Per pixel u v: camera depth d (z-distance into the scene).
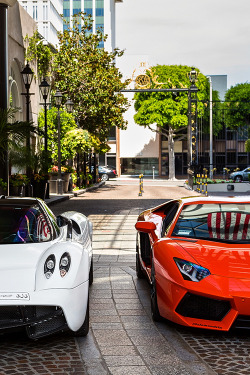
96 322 5.49
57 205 21.84
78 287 4.66
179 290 4.99
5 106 17.53
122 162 69.50
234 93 66.31
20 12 27.36
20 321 4.40
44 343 4.78
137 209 20.08
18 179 19.25
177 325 5.39
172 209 6.78
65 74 34.22
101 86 34.72
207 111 65.00
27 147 17.86
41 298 4.40
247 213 6.18
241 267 5.02
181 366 4.21
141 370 4.11
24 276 4.53
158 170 69.12
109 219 16.62
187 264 5.10
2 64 17.45
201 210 6.32
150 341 4.86
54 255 4.77
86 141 30.48
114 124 36.78
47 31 51.44
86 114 35.41
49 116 30.34
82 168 38.59
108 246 11.39
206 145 70.25
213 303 4.91
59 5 58.09
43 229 5.50
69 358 4.38
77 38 35.97
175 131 59.62
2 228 5.45
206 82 60.00
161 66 57.31
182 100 56.66
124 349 4.62
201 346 4.73
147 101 57.09
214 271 4.98
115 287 7.18
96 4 82.50
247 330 5.18
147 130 68.81
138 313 5.85
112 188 38.88
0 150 16.44
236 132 70.38
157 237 6.41
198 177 37.56
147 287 7.17
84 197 27.47
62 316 4.58
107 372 4.07
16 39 26.53
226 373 4.07
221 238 5.70
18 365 4.20
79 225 6.71
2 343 4.77
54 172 28.59
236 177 51.19
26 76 19.89
